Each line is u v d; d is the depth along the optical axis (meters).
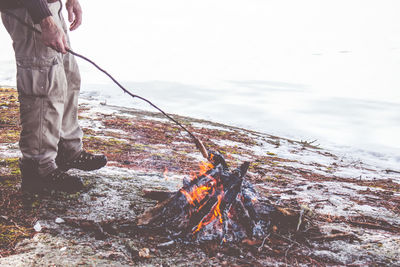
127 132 7.23
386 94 18.94
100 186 3.73
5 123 6.54
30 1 2.85
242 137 8.85
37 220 2.95
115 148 5.73
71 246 2.64
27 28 3.02
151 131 7.62
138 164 4.96
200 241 2.80
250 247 2.81
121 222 2.99
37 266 2.39
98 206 3.28
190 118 10.59
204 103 14.14
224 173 3.10
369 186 5.67
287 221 3.18
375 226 3.52
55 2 3.23
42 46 3.07
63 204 3.25
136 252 2.62
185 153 6.06
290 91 18.81
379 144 10.67
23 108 3.13
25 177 3.30
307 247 2.93
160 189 3.86
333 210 3.95
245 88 18.52
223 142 7.86
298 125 12.27
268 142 8.93
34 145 3.21
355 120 13.41
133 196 3.57
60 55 3.21
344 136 11.37
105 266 2.45
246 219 2.96
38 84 3.09
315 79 23.38
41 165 3.25
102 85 15.43
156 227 2.93
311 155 8.30
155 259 2.58
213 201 2.93
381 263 2.78
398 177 7.10
